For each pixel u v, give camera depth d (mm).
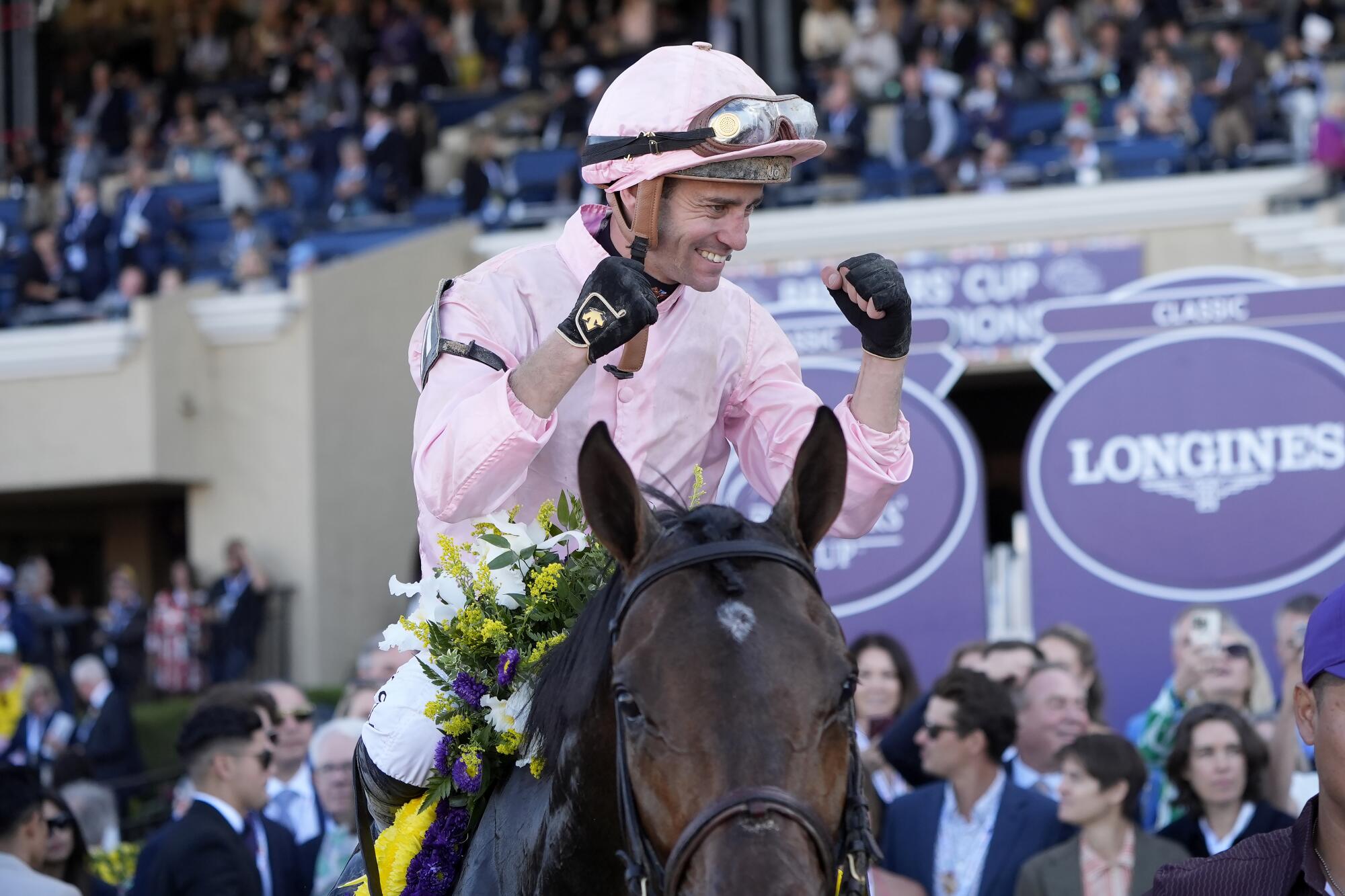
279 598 18984
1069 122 21000
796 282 15875
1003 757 7547
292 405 19453
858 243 18172
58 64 31594
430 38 28406
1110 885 6629
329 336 19672
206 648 18000
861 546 10258
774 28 26281
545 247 3883
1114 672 9844
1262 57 20562
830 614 2926
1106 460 10039
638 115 3578
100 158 26219
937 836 7203
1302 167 18062
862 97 23203
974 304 15555
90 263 22078
